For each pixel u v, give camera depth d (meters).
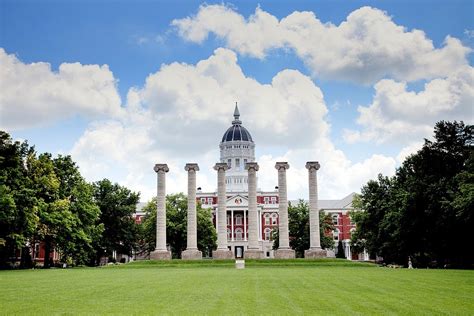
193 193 81.62
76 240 75.69
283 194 79.50
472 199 51.69
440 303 20.94
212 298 23.16
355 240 98.38
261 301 21.83
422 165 66.44
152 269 60.06
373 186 84.00
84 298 23.30
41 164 67.56
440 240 65.00
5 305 20.69
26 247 68.62
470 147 64.44
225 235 80.69
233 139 169.12
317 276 40.25
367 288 28.16
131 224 98.38
